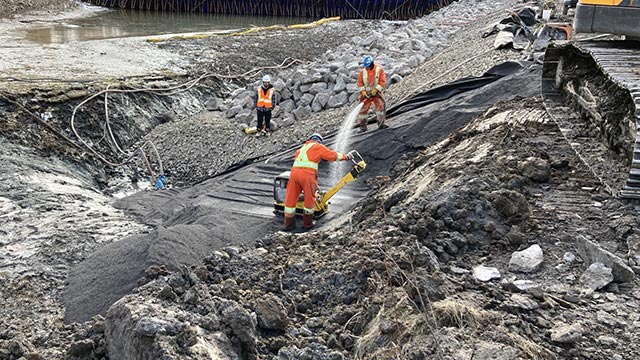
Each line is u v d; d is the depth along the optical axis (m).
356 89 14.97
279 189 10.16
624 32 6.96
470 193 6.13
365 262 5.14
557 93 9.30
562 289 4.83
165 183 14.03
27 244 8.86
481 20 23.42
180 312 4.47
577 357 3.99
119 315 4.65
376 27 33.28
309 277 5.45
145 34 28.33
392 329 4.21
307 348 4.18
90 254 8.49
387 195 8.13
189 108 18.16
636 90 5.78
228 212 9.77
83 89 15.95
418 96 12.63
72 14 34.25
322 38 29.06
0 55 19.12
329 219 9.00
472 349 3.83
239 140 14.90
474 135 8.97
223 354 4.13
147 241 7.78
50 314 6.89
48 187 11.73
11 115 13.74
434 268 4.99
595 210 5.96
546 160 7.05
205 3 41.69
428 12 42.78
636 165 5.79
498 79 12.12
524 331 4.20
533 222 5.79
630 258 5.10
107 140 15.14
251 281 5.45
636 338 4.17
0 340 6.14
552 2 19.58
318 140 8.76
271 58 24.02
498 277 5.02
